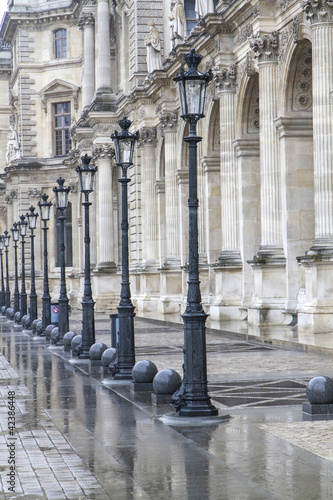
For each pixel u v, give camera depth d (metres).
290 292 43.88
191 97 19.75
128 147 27.70
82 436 17.47
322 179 37.88
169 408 20.80
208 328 45.56
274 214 44.66
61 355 37.25
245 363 29.73
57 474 14.04
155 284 70.75
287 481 13.12
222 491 12.69
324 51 37.72
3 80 138.62
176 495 12.57
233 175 51.00
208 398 19.28
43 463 14.91
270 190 44.66
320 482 12.98
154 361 31.77
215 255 56.72
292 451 15.20
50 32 115.56
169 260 65.56
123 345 26.95
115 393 24.06
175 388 21.55
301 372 26.73
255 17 45.06
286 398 21.66
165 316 61.91
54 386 26.11
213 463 14.53
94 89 94.94
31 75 116.25
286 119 43.47
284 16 42.94
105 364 28.86
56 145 115.56
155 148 70.62
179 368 29.06
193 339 19.33
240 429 17.55
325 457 14.66
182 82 19.81
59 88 114.38
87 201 34.44
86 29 95.19
